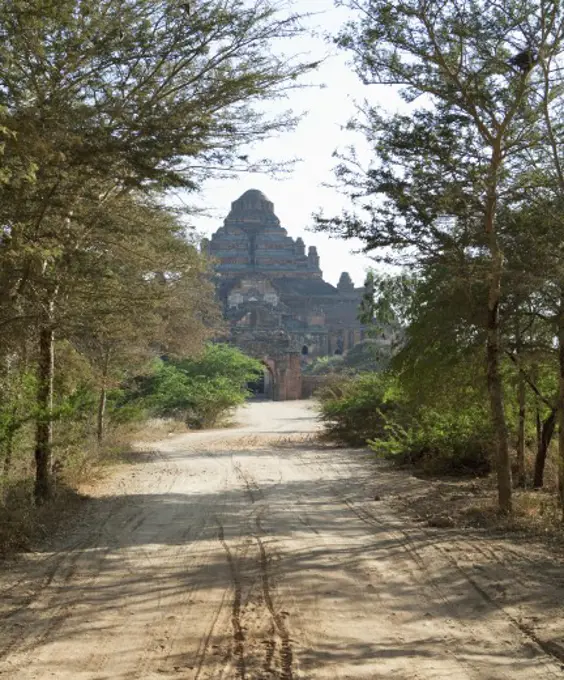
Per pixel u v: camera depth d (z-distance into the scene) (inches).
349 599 319.0
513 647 256.7
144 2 415.2
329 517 545.6
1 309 418.0
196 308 1124.5
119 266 594.6
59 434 711.1
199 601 315.9
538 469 720.3
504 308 568.7
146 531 490.0
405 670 233.9
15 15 376.2
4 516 457.7
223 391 1942.7
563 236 506.9
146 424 1640.0
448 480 798.5
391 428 960.9
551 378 695.7
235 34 428.1
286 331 4239.7
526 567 373.1
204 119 436.5
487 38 495.8
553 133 508.4
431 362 608.1
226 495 677.3
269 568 376.8
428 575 361.1
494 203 523.8
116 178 458.3
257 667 237.0
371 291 931.3
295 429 1822.1
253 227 5280.5
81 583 348.5
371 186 532.4
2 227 394.0
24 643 261.9
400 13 508.1
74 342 714.8
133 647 257.4
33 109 383.2
